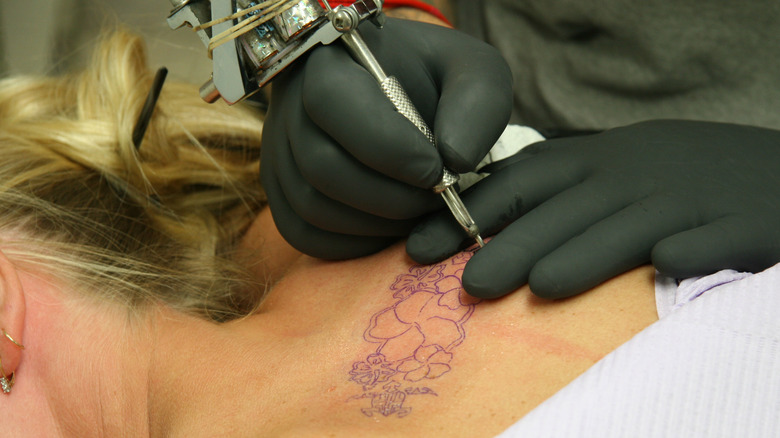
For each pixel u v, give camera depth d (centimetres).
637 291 61
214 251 97
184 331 77
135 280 83
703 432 48
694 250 57
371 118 62
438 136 64
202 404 68
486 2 155
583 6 137
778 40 123
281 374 67
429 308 67
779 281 54
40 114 107
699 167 68
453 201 66
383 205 68
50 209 88
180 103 113
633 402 49
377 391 60
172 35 150
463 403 56
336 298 76
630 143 73
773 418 48
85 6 155
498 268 62
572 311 61
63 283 81
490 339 62
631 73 139
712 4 126
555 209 65
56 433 77
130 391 76
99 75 105
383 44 72
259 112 117
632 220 62
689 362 50
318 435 55
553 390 55
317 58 66
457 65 71
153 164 102
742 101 130
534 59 151
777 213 64
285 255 98
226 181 106
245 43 67
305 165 68
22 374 76
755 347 51
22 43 153
